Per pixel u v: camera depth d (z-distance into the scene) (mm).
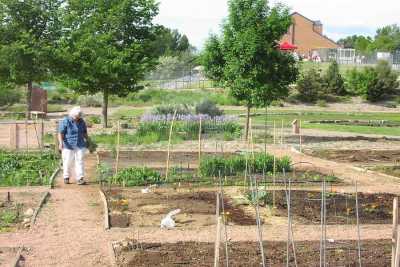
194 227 10797
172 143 24859
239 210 12250
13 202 12930
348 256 8953
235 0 24766
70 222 11172
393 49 110562
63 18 31375
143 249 9312
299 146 24516
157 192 14133
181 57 89188
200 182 15453
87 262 8789
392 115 47000
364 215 11930
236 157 17484
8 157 19297
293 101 55031
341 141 26844
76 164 15352
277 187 14852
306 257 8867
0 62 30594
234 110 47750
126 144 24297
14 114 39250
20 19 31375
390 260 8750
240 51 24406
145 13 30422
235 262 8594
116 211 12078
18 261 8750
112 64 29188
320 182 15789
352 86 58375
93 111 45844
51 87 60500
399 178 16891
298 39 107375
